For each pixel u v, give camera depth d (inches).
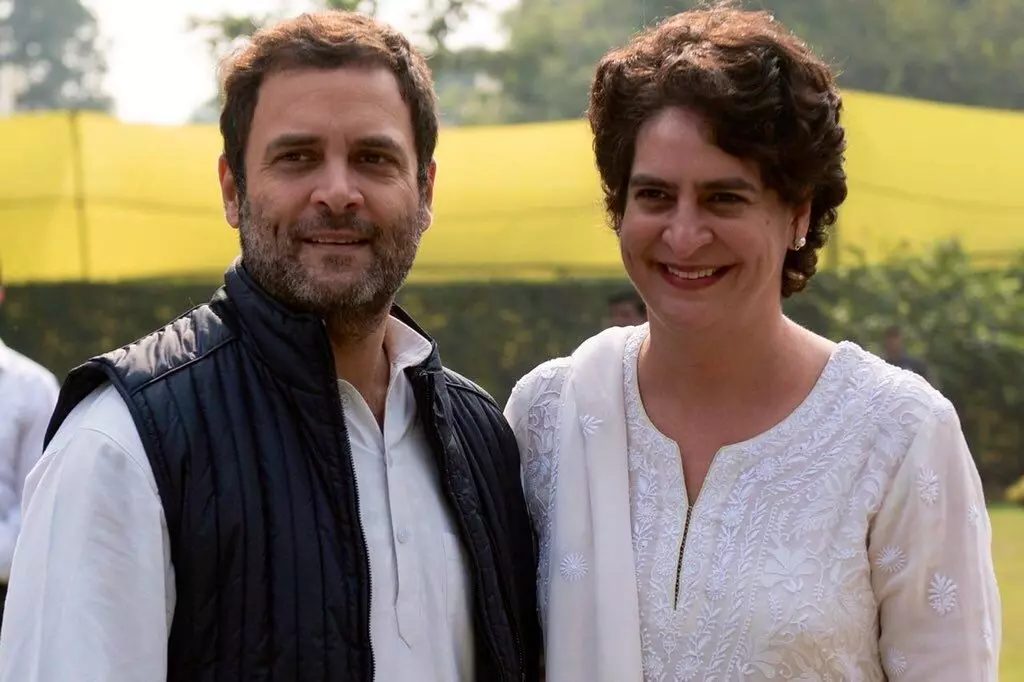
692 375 88.8
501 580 86.9
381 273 82.4
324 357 80.5
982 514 85.0
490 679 84.6
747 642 81.2
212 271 509.0
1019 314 544.7
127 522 73.9
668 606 84.0
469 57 816.9
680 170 82.4
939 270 547.8
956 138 398.3
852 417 85.3
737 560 83.0
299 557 77.1
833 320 543.2
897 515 82.6
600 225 98.9
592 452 89.9
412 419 87.2
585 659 86.1
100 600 73.0
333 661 76.6
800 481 84.3
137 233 468.8
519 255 502.9
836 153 85.2
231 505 76.1
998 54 757.3
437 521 85.0
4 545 142.3
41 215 453.1
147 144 423.8
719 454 86.4
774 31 84.4
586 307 597.9
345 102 81.8
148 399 76.8
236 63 85.7
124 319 595.5
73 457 75.2
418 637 81.0
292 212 81.1
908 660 82.8
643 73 84.0
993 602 84.7
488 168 422.0
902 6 741.3
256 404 79.4
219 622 75.4
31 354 593.6
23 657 73.3
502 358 601.0
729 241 83.0
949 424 84.1
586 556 87.7
